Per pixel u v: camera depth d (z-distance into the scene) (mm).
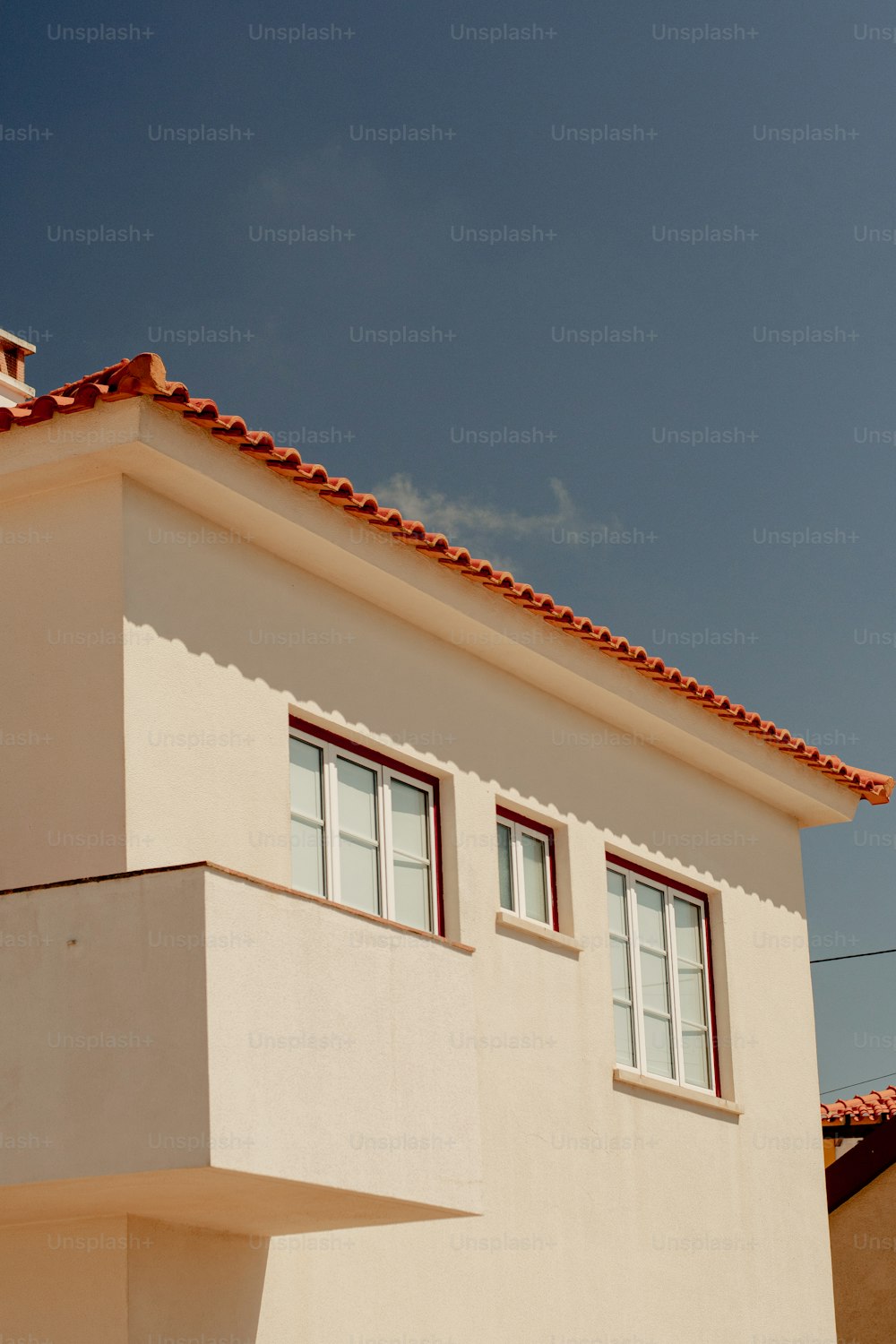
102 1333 9969
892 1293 18703
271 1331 10898
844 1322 18859
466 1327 12281
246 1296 10781
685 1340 14359
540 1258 13070
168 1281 10281
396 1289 11836
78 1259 10172
